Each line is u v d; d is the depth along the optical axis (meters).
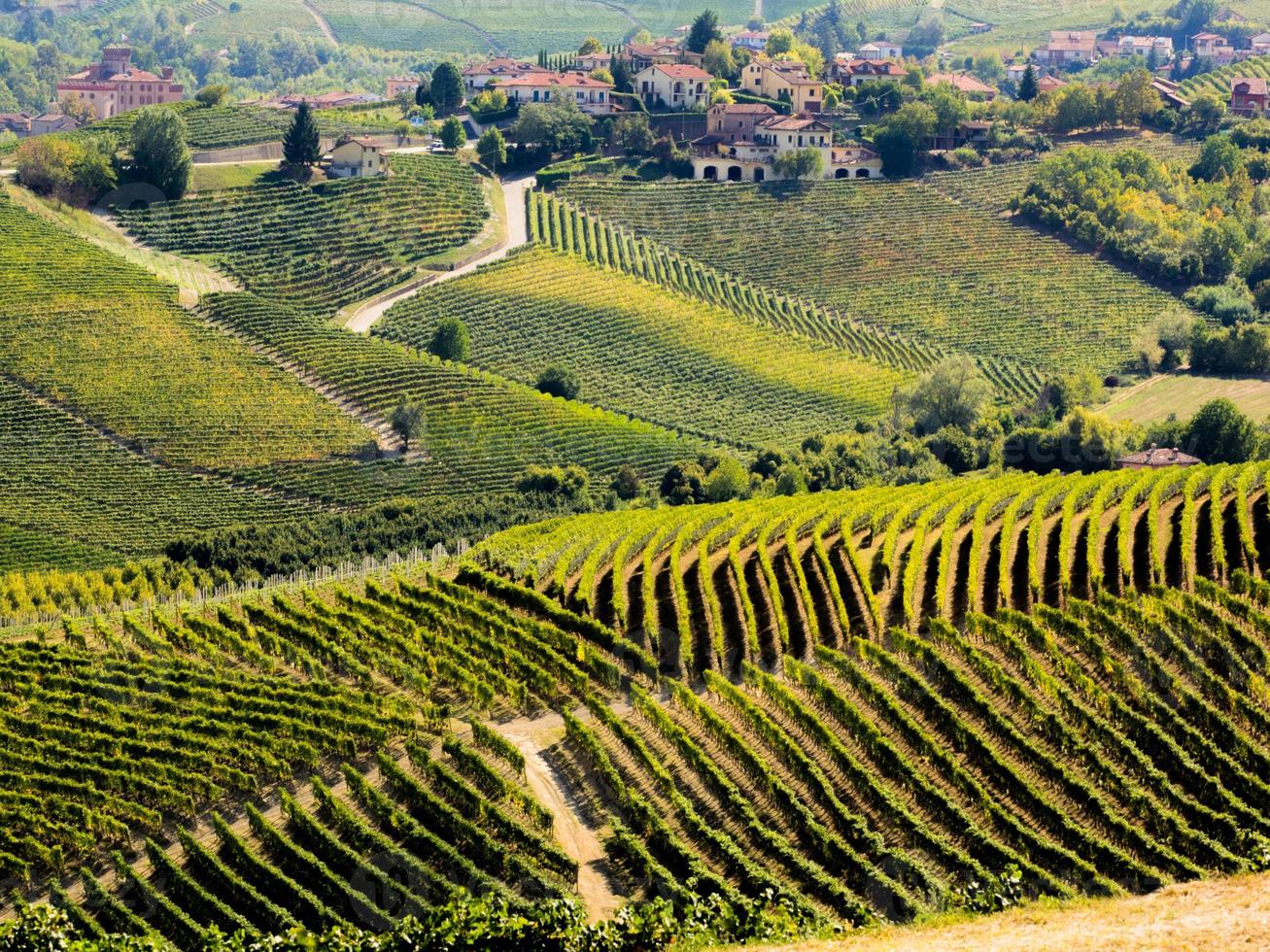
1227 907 42.84
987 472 127.75
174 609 82.62
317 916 53.38
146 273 155.50
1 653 74.50
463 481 125.69
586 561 80.06
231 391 135.50
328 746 63.25
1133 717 57.34
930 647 63.56
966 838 52.66
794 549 78.69
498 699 67.44
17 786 62.66
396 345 152.88
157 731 65.25
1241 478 80.12
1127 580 70.31
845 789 56.88
